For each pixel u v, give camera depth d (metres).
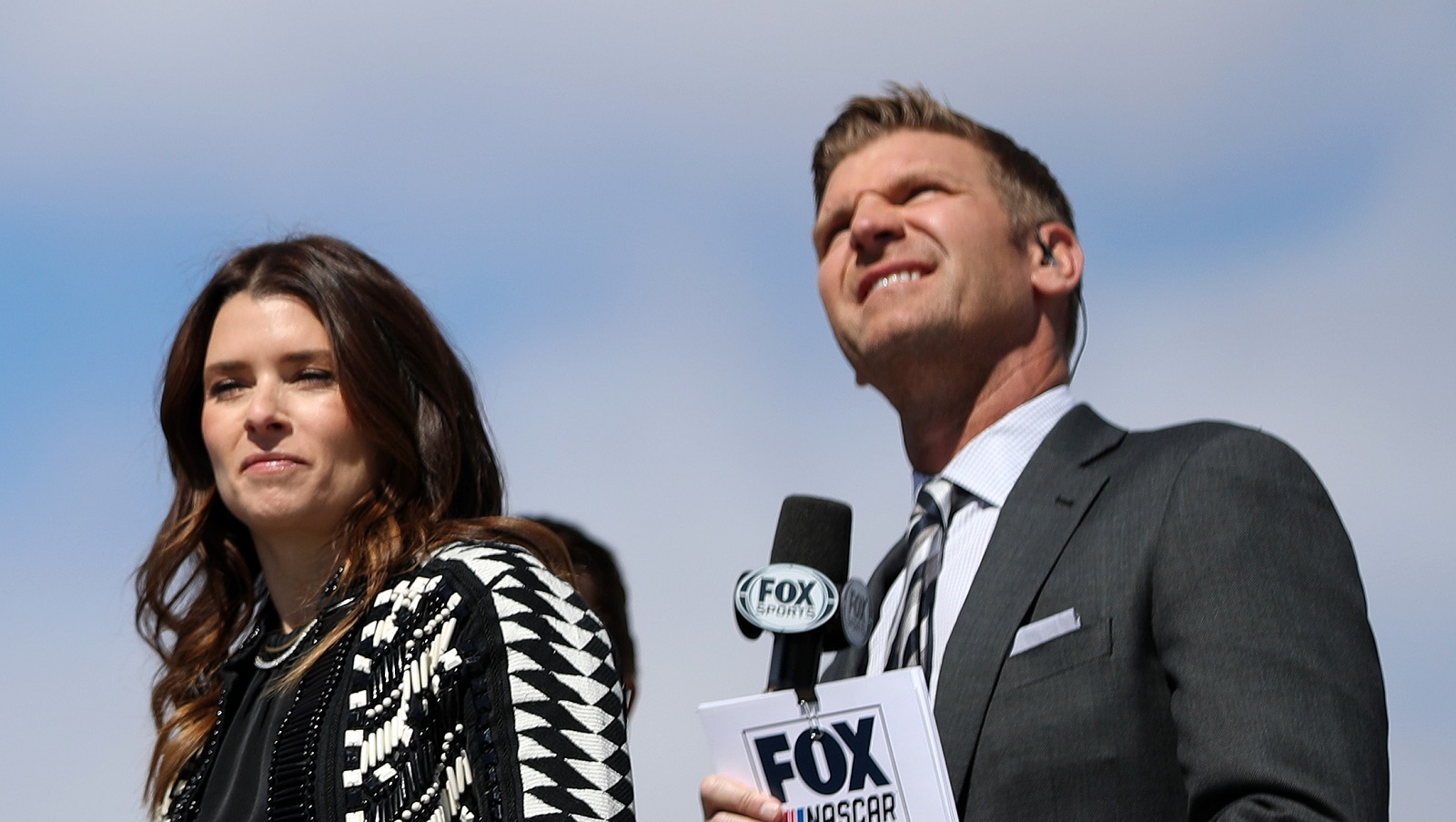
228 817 5.77
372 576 6.04
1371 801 5.48
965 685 6.34
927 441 7.66
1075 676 6.14
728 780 5.96
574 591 5.94
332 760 5.62
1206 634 5.90
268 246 6.76
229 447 6.41
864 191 7.81
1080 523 6.57
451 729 5.52
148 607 6.98
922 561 7.07
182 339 6.80
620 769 5.50
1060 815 5.95
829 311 7.86
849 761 5.89
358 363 6.31
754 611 6.00
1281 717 5.62
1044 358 7.58
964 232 7.53
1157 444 6.71
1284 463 6.30
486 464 6.69
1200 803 5.63
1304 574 5.98
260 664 6.36
